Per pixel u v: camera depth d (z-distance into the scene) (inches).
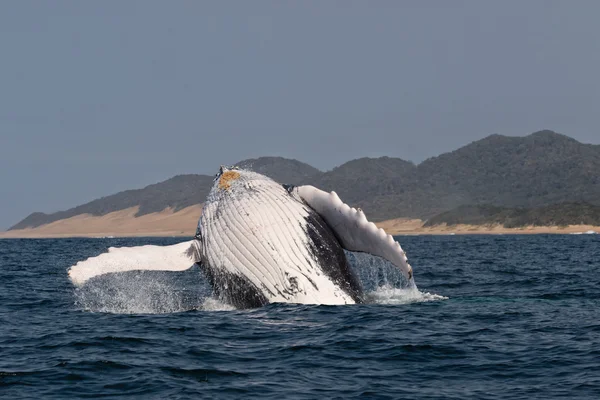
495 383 1929.1
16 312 3280.0
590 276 5182.1
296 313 2508.6
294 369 2055.9
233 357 2182.6
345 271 2623.0
